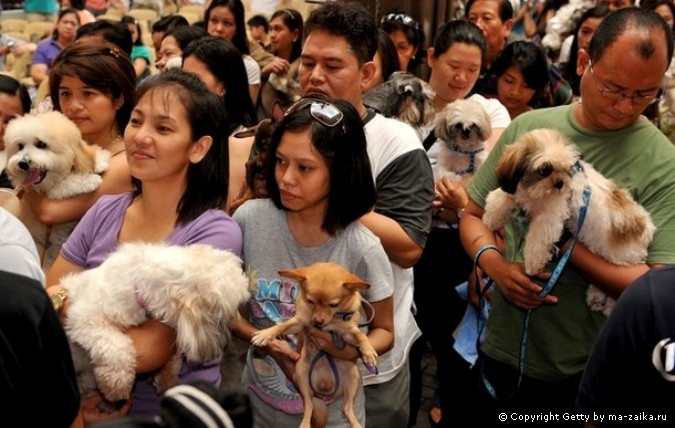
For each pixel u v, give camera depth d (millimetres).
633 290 1344
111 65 2695
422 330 3383
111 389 1689
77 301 1756
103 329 1696
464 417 2756
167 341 1754
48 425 1268
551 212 2043
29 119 2506
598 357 1396
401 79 3268
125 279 1728
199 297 1693
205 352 1726
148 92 1900
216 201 1991
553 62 5660
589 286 2141
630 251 1998
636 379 1314
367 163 1916
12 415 1198
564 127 2209
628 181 2090
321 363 1771
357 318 1736
